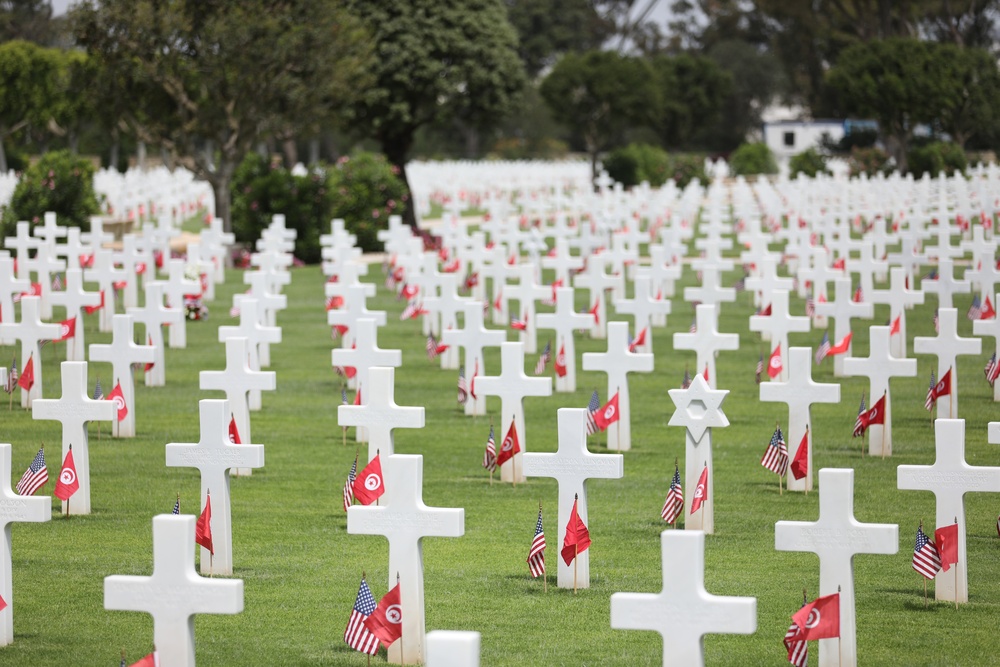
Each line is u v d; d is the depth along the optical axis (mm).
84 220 42719
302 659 10750
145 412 21078
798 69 108812
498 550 13820
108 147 91812
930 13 96250
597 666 10578
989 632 11289
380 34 47688
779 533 10086
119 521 14781
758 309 30734
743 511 15398
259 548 13898
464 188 71438
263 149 102188
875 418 17688
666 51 133125
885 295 24547
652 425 20500
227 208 43469
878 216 47781
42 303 29422
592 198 53031
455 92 49281
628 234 35938
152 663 8602
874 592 12453
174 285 27406
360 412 13680
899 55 74375
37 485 13445
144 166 89062
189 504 15492
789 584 12680
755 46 129875
